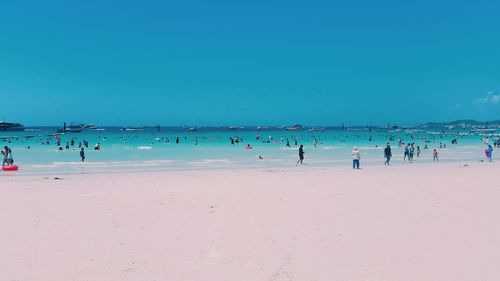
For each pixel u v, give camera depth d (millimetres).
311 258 8992
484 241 10023
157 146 69750
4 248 9703
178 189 18094
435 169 28891
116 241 10258
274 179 22078
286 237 10500
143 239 10414
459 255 9086
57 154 47969
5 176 25406
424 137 121188
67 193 17094
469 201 14836
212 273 8211
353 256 9086
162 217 12648
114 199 15602
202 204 14562
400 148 63188
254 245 9906
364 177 23031
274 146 68812
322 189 17828
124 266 8594
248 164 35281
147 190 17859
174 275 8109
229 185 19375
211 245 9922
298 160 37500
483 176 23312
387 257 9008
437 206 14016
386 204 14414
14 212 13336
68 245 9945
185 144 77875
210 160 39531
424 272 8141
